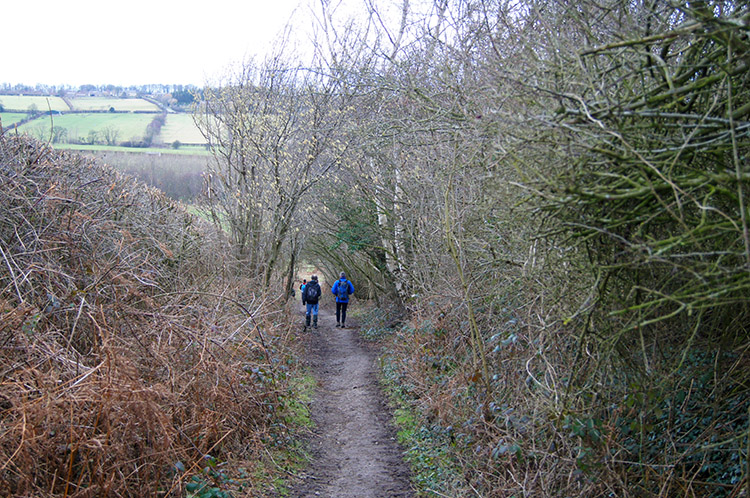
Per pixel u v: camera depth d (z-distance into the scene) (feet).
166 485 16.11
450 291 29.27
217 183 50.37
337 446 25.49
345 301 64.08
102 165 31.50
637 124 11.96
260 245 49.80
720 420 15.47
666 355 15.97
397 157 41.19
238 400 21.52
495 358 23.66
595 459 15.17
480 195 23.53
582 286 15.42
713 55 11.39
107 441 13.97
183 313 22.68
